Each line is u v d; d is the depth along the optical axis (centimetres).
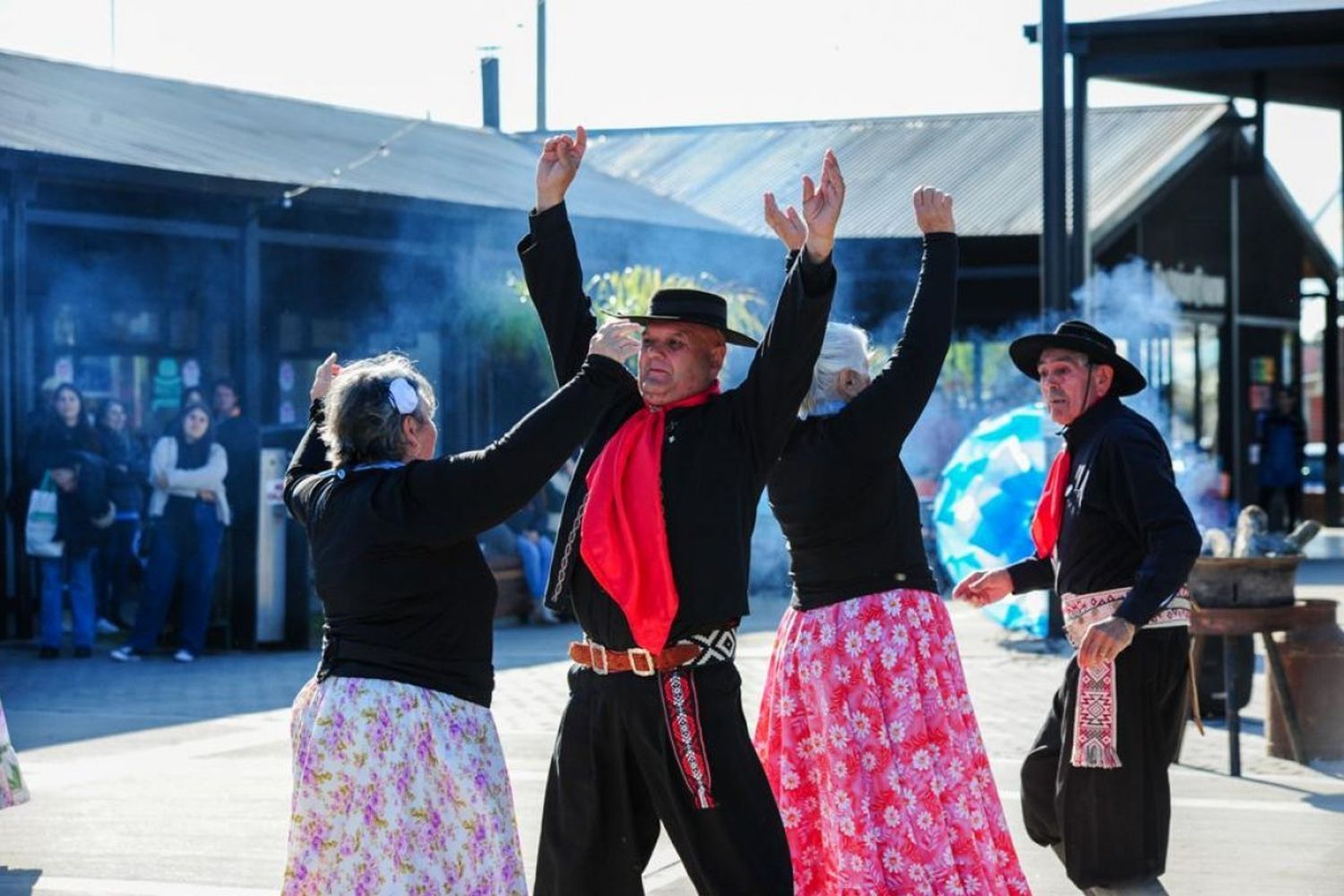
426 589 488
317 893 485
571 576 526
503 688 1295
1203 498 2514
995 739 1061
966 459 1475
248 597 1559
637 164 3086
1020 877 573
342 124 2408
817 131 3125
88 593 1520
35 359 1858
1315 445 4044
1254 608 974
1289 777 963
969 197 2795
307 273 2153
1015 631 1568
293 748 499
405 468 493
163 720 1166
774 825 510
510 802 498
